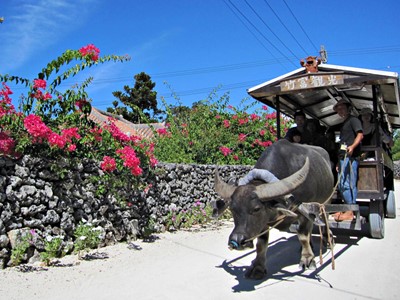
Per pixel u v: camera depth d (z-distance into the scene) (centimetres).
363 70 557
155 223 753
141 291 427
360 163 647
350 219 627
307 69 598
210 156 1150
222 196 388
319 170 499
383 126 848
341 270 500
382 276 471
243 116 1308
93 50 617
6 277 455
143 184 714
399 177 2905
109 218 649
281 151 463
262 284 448
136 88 4219
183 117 1227
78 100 629
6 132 541
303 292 419
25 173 527
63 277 469
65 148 580
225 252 612
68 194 584
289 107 749
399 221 884
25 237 507
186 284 450
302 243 503
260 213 367
